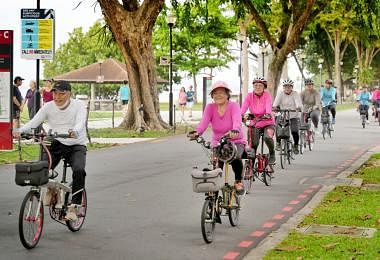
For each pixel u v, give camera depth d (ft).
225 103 31.12
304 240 27.86
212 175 28.09
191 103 149.89
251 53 243.19
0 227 31.76
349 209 35.24
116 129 100.68
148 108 99.86
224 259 26.00
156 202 39.47
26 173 27.12
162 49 217.56
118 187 45.50
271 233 30.17
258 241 29.25
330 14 215.51
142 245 28.40
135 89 99.66
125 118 101.65
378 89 131.64
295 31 126.41
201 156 66.18
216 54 224.53
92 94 215.72
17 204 38.29
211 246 28.27
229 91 31.12
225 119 31.12
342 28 245.65
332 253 25.40
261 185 46.68
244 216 35.12
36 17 61.31
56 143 29.96
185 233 30.86
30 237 27.76
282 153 56.70
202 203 39.24
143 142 81.66
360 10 102.58
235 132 29.89
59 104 29.99
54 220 33.12
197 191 28.22
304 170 55.31
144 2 98.12
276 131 56.54
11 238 29.43
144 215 35.32
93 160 62.18
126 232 31.01
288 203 39.22
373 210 34.76
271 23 192.03
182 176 51.37
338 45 267.80
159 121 100.89
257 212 36.24
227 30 205.67
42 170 27.45
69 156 30.27
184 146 76.74
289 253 25.58
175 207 37.81
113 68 204.44
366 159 62.59
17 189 43.96
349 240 27.78
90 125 116.47
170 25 110.42
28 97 88.58
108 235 30.32
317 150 73.15
